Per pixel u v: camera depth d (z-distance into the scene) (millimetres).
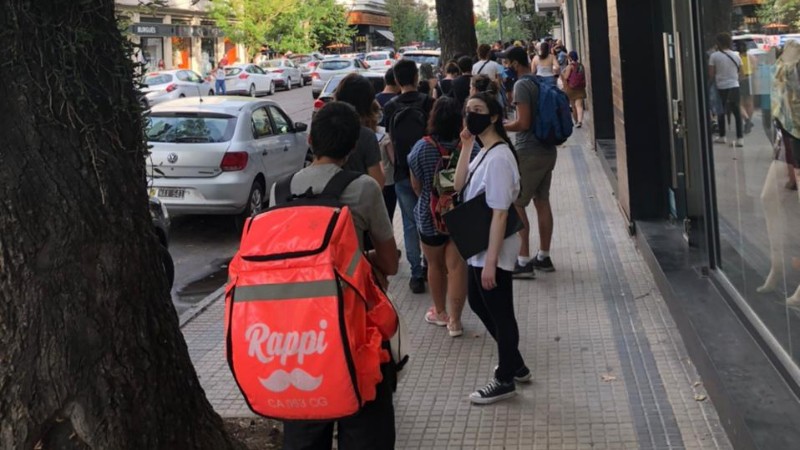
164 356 3604
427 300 7332
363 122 5965
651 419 4660
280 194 3512
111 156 3408
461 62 11312
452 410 5004
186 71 36000
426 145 6133
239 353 2986
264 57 58031
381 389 3301
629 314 6395
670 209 8203
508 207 4801
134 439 3406
